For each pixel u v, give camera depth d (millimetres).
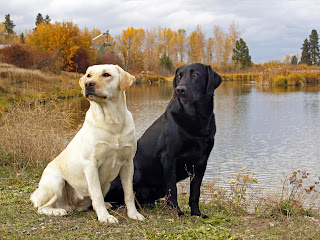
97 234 3775
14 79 27375
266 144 13539
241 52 95312
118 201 5043
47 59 43531
